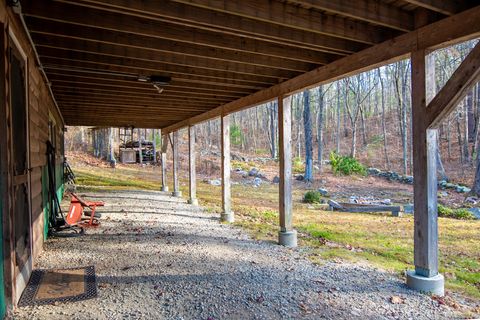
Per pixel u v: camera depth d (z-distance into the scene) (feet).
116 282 11.45
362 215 30.42
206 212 28.53
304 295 10.82
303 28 10.65
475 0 9.50
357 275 12.92
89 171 61.52
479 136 59.77
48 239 17.07
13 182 9.02
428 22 10.46
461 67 9.64
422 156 10.87
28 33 10.66
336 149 83.92
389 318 9.30
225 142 24.64
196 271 12.91
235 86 18.51
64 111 29.25
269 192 47.09
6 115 8.34
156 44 12.75
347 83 79.92
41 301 9.69
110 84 18.25
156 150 83.97
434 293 10.99
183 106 25.76
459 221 27.32
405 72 72.13
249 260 14.60
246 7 9.74
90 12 10.46
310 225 24.48
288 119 17.57
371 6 10.16
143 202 32.68
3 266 8.47
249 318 9.14
